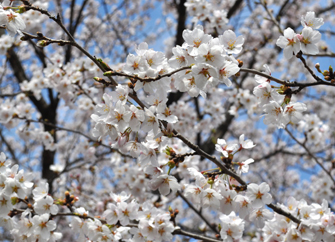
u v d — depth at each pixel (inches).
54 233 110.7
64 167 237.5
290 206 101.2
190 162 160.9
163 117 83.9
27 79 278.4
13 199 103.7
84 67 201.5
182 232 119.3
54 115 277.0
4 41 222.7
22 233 105.3
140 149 91.4
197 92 90.7
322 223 94.7
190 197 96.3
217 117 255.4
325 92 384.2
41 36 88.0
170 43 371.9
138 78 81.5
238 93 233.9
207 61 78.9
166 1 390.3
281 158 385.4
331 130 343.0
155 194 231.8
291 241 94.7
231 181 99.6
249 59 356.8
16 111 211.3
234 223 105.5
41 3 223.3
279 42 93.4
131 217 105.3
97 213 232.8
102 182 310.8
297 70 341.1
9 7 86.8
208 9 203.5
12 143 391.9
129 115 81.0
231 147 99.4
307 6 392.2
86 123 337.1
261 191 93.4
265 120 95.4
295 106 95.0
